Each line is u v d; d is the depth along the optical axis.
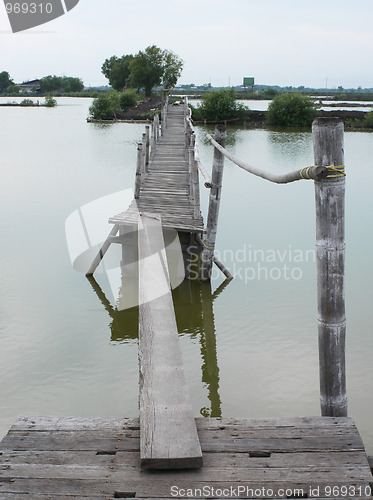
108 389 5.27
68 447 2.80
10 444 2.82
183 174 12.97
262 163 19.80
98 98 43.69
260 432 2.92
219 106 40.22
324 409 3.07
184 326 6.78
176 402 3.13
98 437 2.89
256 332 6.49
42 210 12.17
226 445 2.82
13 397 5.11
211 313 7.09
